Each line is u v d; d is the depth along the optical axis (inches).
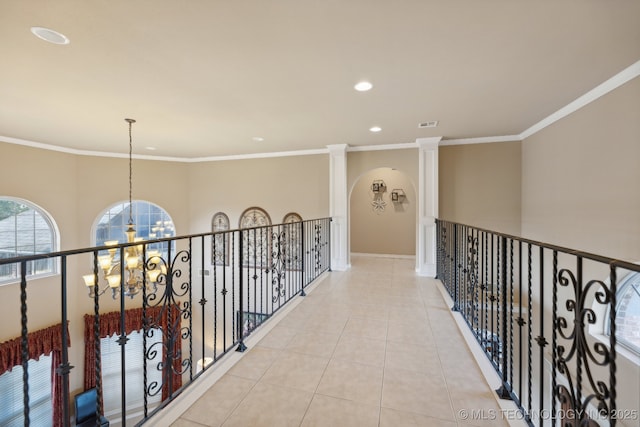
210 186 254.4
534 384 161.6
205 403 68.9
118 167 232.5
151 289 239.0
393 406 68.3
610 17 70.2
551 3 65.8
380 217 280.7
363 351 92.8
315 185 227.0
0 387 188.1
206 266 257.0
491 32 76.5
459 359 88.0
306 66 94.1
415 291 157.0
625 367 106.7
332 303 137.5
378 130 170.2
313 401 70.0
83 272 219.3
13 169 184.1
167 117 144.0
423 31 76.1
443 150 197.0
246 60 90.3
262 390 73.7
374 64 93.0
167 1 64.5
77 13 68.1
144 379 64.4
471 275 106.7
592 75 100.7
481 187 190.9
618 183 103.3
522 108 133.5
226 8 67.0
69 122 151.2
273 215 237.9
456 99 122.0
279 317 119.7
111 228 239.5
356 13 69.1
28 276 195.5
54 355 202.2
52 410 201.9
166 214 261.1
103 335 221.3
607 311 115.9
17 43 80.0
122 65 92.9
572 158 129.0
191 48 83.7
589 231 118.8
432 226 192.2
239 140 193.3
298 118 146.7
